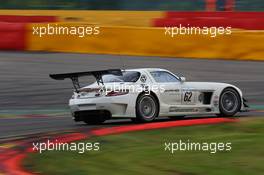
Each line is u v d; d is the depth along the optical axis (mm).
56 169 23312
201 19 75938
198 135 30812
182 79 40438
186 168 22859
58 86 60375
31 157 26375
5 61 73375
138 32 75688
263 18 76375
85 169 23047
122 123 39938
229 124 34312
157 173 22141
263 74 65938
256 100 53188
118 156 25578
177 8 104438
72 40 78750
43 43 79812
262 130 31656
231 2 94562
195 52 74062
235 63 71125
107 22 90938
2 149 29344
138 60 72812
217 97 41625
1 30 81250
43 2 106188
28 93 56719
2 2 109312
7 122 41281
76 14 93812
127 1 105500
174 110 39844
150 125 35469
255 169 22422
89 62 72125
